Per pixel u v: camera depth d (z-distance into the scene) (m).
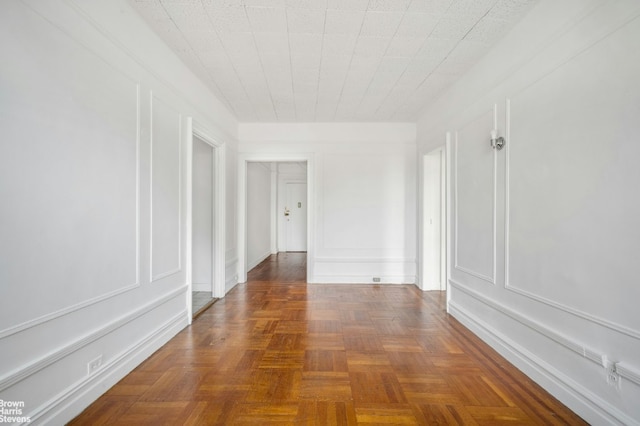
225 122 4.39
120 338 2.15
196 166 4.55
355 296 4.35
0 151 1.33
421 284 4.73
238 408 1.83
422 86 3.62
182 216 3.10
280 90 3.77
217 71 3.27
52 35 1.57
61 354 1.63
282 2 2.17
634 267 1.47
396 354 2.55
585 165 1.74
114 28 2.04
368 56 2.94
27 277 1.45
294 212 9.29
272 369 2.30
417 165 5.02
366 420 1.74
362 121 5.05
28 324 1.45
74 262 1.72
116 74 2.07
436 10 2.25
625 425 1.50
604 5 1.62
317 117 4.84
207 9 2.26
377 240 5.13
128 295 2.22
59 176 1.62
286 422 1.72
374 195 5.12
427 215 4.75
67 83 1.67
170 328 2.85
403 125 5.10
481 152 2.90
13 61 1.38
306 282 5.21
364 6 2.21
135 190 2.30
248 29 2.51
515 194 2.38
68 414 1.69
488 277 2.77
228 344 2.73
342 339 2.85
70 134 1.69
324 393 2.00
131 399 1.91
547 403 1.90
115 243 2.07
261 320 3.36
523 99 2.29
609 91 1.59
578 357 1.79
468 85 3.19
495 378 2.19
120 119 2.12
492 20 2.34
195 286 4.57
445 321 3.35
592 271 1.69
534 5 2.15
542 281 2.09
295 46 2.77
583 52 1.75
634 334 1.46
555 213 1.97
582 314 1.75
